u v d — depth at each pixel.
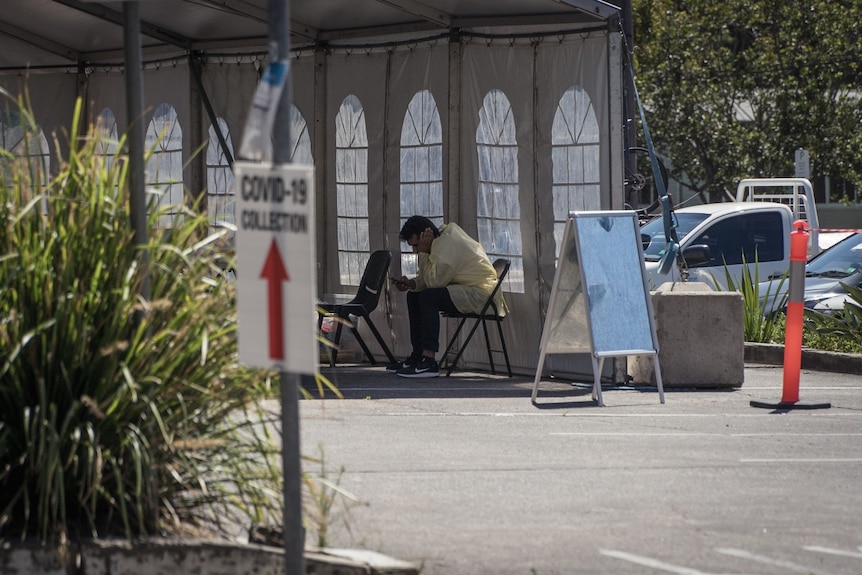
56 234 16.66
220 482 16.92
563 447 26.39
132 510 16.39
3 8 44.78
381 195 42.38
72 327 16.30
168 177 47.78
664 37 99.75
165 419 16.56
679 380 36.25
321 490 19.00
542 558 17.98
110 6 42.72
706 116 99.38
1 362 16.25
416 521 19.88
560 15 36.88
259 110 12.66
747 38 105.75
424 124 40.78
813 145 98.25
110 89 48.81
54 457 15.62
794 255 32.69
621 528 19.81
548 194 37.56
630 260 33.44
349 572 15.80
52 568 15.59
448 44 39.66
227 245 18.08
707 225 54.59
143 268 16.62
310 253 12.65
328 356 41.84
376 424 28.98
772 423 30.12
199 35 45.50
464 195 39.94
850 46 98.50
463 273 37.78
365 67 42.66
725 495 22.34
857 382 38.53
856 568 17.95
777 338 46.47
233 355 17.03
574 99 36.66
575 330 33.28
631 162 43.25
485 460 24.80
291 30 43.12
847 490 22.98
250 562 15.71
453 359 40.69
